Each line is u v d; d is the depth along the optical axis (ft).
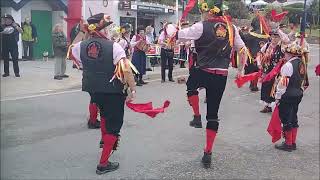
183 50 46.83
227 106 31.81
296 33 27.07
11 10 47.16
